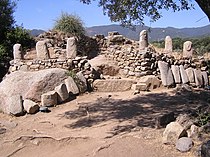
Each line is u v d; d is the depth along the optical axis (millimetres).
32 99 8773
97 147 5273
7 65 13430
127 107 8164
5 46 14141
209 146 4141
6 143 5867
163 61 11289
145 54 11000
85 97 9383
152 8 6957
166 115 6234
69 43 10906
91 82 10328
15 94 8703
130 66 11516
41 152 5465
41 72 9477
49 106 8477
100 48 15547
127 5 6789
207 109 5977
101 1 7801
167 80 10609
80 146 5547
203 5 5711
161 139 5398
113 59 12797
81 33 15461
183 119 5680
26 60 11344
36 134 6164
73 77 9719
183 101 8656
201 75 11125
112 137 5809
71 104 8711
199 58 12078
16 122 7320
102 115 7531
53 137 5879
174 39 17281
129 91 10172
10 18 15617
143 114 7422
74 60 10609
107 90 10242
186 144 4801
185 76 10906
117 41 15156
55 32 15141
